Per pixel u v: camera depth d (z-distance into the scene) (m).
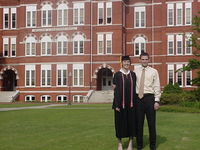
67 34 55.38
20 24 57.50
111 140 13.88
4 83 59.53
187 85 52.38
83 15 55.00
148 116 11.98
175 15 53.84
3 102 51.75
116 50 53.78
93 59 54.47
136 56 55.84
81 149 12.27
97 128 17.47
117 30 53.84
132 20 56.47
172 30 53.81
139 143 12.15
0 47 59.16
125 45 56.19
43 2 56.56
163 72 53.94
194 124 18.94
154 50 55.03
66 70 55.16
